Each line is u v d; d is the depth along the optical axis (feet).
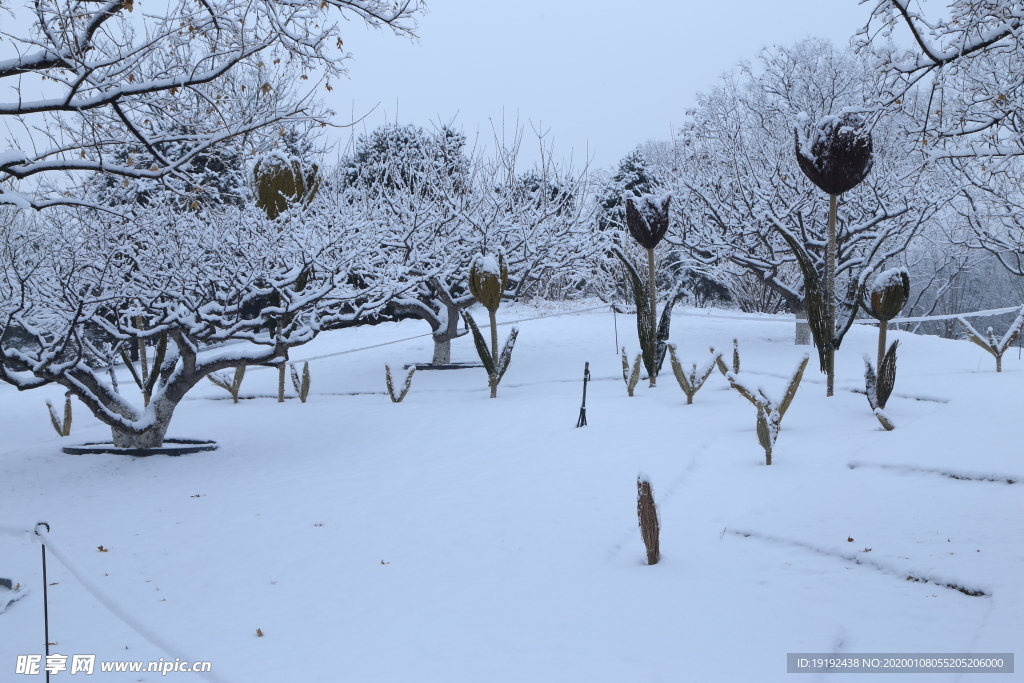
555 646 15.79
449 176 72.33
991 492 23.95
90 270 41.09
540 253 67.56
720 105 76.59
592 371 58.95
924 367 54.08
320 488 31.73
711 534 22.39
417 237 63.05
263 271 40.98
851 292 45.98
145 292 41.11
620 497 26.50
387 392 58.29
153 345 79.00
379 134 90.58
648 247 51.39
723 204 68.08
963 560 18.44
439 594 19.31
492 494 28.27
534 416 43.52
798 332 66.74
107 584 21.11
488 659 15.33
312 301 41.63
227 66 24.18
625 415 41.42
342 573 21.31
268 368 69.97
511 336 52.70
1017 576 17.31
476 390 56.29
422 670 14.94
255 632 17.34
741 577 18.92
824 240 66.69
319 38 26.96
